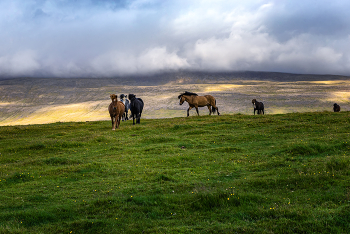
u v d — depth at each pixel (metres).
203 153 14.59
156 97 189.75
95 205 8.21
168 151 15.35
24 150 17.03
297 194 8.26
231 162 12.66
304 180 9.17
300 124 20.11
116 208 7.97
